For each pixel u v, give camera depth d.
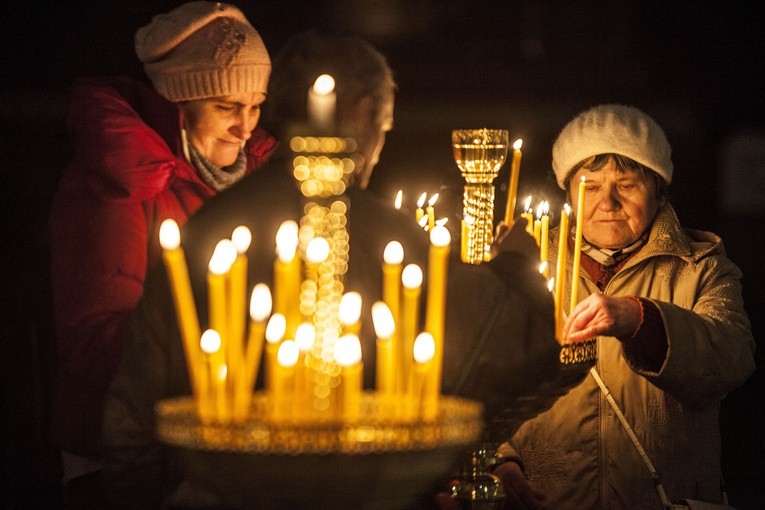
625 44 14.92
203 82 4.84
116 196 4.58
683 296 5.15
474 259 4.07
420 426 2.82
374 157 3.86
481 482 3.96
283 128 3.66
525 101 14.57
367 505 2.89
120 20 13.46
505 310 3.66
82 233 4.56
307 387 2.94
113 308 4.51
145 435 3.68
